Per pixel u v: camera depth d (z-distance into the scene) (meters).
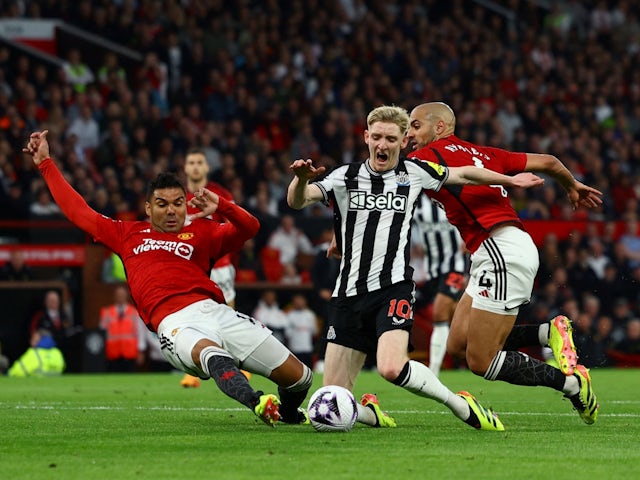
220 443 11.85
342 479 9.35
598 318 36.69
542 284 37.72
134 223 14.09
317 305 34.06
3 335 32.84
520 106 49.81
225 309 13.45
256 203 38.38
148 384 25.41
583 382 14.38
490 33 54.34
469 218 14.78
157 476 9.51
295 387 13.65
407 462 10.38
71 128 40.75
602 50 56.25
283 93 45.81
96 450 11.28
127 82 44.81
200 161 22.09
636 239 39.22
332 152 44.16
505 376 14.47
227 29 47.34
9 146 37.62
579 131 49.91
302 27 50.31
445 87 49.62
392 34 51.34
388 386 24.31
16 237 35.22
